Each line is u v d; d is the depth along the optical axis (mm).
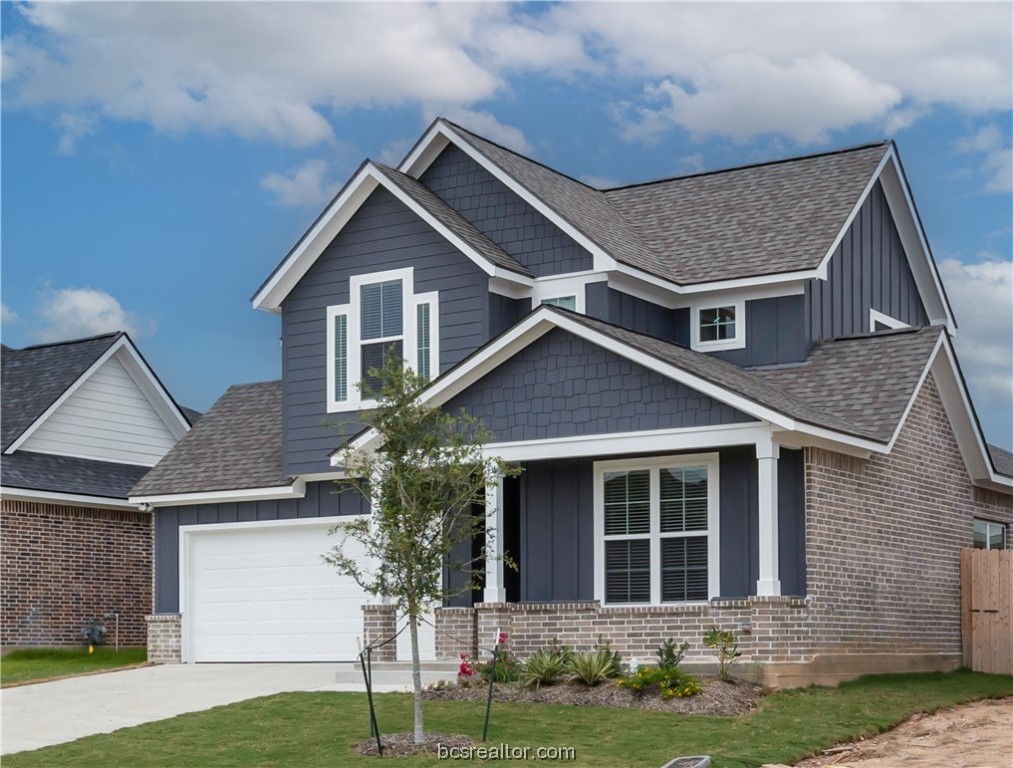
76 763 15953
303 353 26516
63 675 25125
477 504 23359
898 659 22516
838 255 25922
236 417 30125
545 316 21594
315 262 26500
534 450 21812
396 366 17109
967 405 24891
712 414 20422
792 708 18312
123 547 33219
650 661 20750
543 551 22500
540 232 25109
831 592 20734
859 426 21609
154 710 19812
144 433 35688
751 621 19781
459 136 25859
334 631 26203
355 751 16109
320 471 26141
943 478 24750
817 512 20500
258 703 19516
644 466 21828
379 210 25812
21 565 30844
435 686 20359
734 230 26688
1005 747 16094
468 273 24750
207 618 27562
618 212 28859
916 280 29500
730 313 25156
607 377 21375
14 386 33812
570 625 21531
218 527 27547
